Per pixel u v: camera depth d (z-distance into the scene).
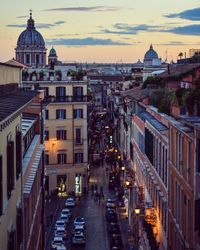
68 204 77.62
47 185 86.75
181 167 29.44
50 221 67.31
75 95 88.19
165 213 36.66
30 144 32.41
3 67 22.83
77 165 88.81
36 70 96.69
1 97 21.42
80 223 63.03
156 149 41.53
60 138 87.62
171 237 33.66
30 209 28.73
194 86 30.95
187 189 27.50
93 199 83.62
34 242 32.53
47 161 86.81
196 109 27.58
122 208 75.19
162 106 39.12
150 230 42.16
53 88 87.00
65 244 58.28
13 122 20.31
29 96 25.14
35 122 37.38
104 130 171.88
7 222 18.91
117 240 57.31
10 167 19.34
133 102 68.12
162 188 38.16
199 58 57.25
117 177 93.75
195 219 24.31
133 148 66.75
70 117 87.94
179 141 30.25
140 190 53.22
